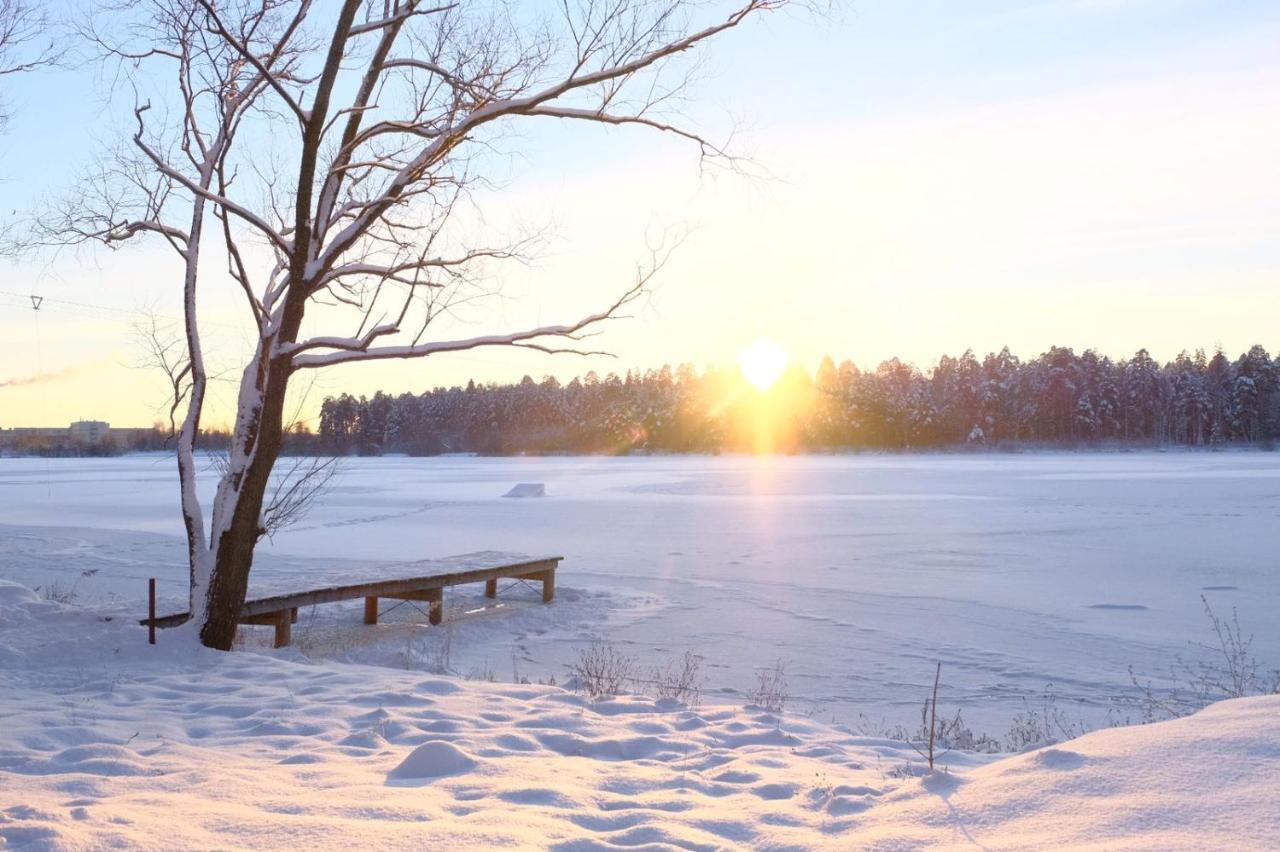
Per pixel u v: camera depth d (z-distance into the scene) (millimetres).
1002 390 131250
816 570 18703
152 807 4078
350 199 10359
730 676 10414
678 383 155250
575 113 8805
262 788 4473
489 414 154500
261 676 7934
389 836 3639
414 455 149625
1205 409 121312
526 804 4223
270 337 9508
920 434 130625
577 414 151750
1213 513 29656
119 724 6094
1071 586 16406
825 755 5594
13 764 4980
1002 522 27875
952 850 3359
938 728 8195
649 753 5555
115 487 51938
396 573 13992
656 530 26922
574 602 15492
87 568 18906
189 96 10031
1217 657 11258
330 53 8805
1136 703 9266
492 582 15945
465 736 5719
